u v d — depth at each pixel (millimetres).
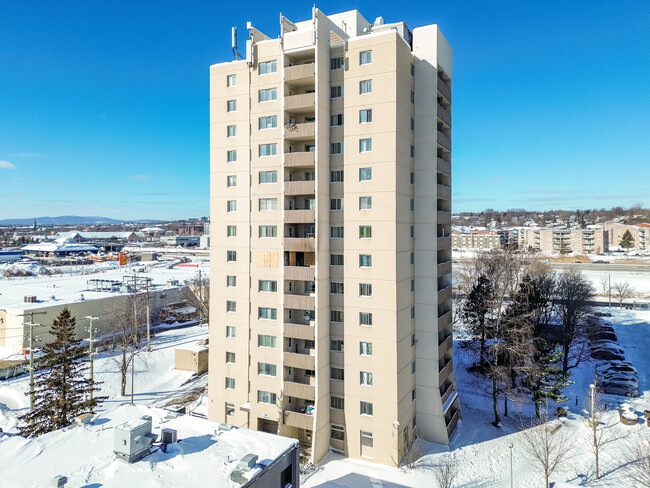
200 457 22234
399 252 37594
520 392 48219
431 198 41031
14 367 59812
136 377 60781
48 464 20984
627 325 85500
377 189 37344
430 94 41000
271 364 40812
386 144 37000
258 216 41469
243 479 20172
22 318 66625
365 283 37875
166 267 162125
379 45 37312
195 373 62656
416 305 41656
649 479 30094
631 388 51312
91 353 51125
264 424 42062
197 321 95375
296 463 24562
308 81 39906
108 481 19578
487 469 36094
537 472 35469
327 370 39062
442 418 40531
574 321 59844
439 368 42688
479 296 52656
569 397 51156
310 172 42000
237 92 42500
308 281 40844
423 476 35062
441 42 42469
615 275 130250
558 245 195875
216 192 43719
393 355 36719
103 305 78500
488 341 61719
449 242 46031
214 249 43781
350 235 38469
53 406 40469
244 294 42156
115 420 26625
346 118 38688
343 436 38938
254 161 41688
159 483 19562
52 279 115250
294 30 43094
